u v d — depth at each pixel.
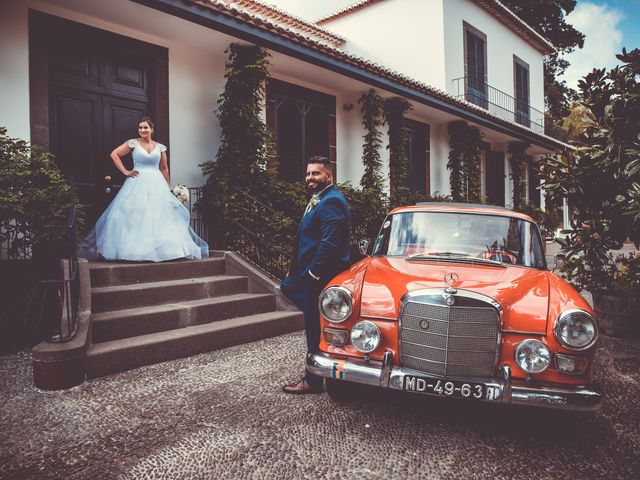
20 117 5.69
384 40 15.36
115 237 5.21
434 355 2.88
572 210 6.00
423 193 13.16
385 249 4.03
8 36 5.61
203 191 7.29
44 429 2.91
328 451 2.72
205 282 5.38
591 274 5.86
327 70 9.04
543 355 2.71
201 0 6.12
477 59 15.70
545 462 2.65
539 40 18.80
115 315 4.31
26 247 4.72
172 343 4.30
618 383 3.97
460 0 14.90
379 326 3.02
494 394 2.70
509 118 17.52
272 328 5.20
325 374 3.03
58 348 3.55
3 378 3.74
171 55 7.31
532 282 3.18
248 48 7.56
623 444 2.87
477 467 2.58
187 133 7.50
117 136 6.69
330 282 3.27
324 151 10.30
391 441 2.86
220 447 2.74
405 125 11.34
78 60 6.27
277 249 6.39
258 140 7.55
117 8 6.09
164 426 2.99
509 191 16.97
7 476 2.40
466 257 3.72
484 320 2.81
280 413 3.22
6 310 4.49
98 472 2.46
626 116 5.06
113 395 3.46
